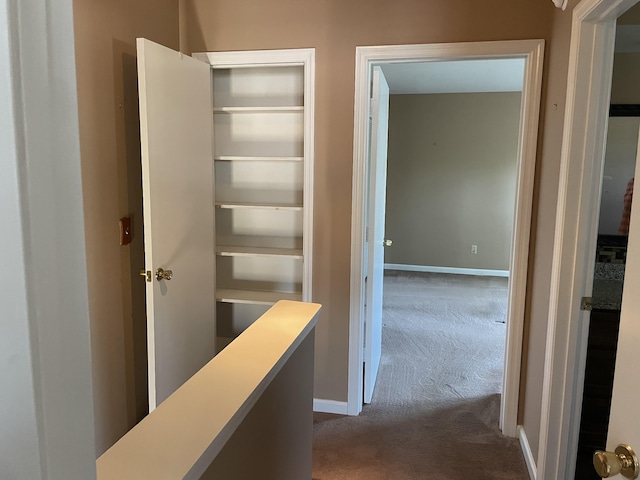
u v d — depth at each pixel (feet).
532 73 7.73
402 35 8.15
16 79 1.43
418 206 22.63
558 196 6.37
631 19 7.34
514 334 8.38
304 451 5.64
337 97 8.50
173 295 7.72
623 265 8.43
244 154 9.87
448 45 7.97
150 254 7.09
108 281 7.13
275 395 4.54
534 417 7.57
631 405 2.76
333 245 8.89
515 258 8.20
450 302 17.61
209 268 8.96
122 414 7.61
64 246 1.65
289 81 9.50
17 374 1.54
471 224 22.22
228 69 9.64
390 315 15.92
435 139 22.03
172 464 2.78
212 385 3.78
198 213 8.45
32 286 1.53
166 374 7.60
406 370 11.46
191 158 8.13
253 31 8.63
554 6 7.29
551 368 6.47
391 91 21.38
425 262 22.95
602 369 6.96
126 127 7.45
